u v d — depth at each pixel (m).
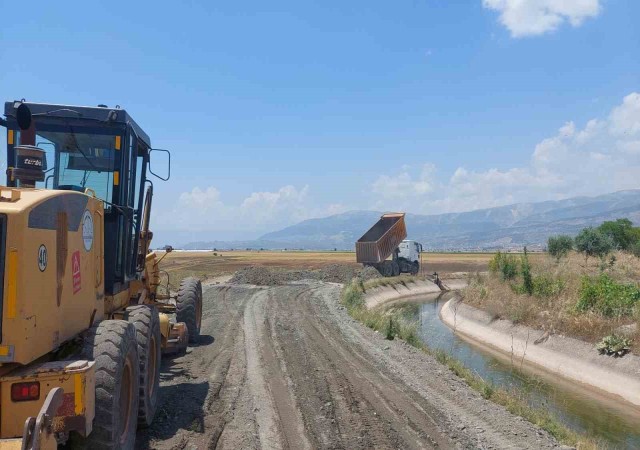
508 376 16.77
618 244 43.47
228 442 7.28
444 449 7.39
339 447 7.25
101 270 6.52
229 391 9.73
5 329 4.32
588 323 18.94
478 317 26.34
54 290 4.96
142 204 8.95
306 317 20.23
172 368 11.37
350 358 13.12
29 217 4.48
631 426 12.30
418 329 22.17
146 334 7.25
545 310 22.11
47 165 7.45
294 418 8.38
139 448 6.80
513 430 8.55
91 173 7.59
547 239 42.47
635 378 15.16
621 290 19.97
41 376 4.58
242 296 27.58
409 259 52.75
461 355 20.22
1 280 4.33
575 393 15.20
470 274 45.03
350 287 30.83
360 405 9.19
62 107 7.46
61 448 5.06
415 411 9.05
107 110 7.58
